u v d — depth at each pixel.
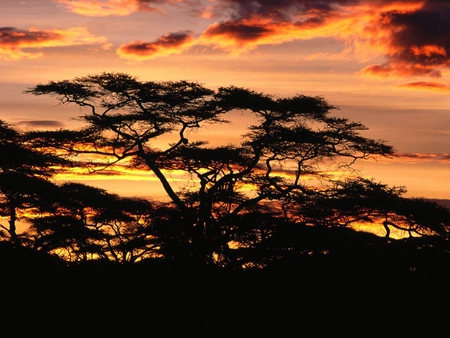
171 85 37.84
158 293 29.80
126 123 38.06
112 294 29.56
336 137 38.03
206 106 37.56
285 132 37.25
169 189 37.00
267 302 29.20
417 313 28.66
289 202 36.88
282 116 37.84
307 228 34.41
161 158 38.16
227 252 33.59
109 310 27.61
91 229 41.69
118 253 40.56
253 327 26.92
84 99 37.94
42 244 40.12
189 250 33.72
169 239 34.41
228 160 36.56
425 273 33.00
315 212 35.91
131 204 42.88
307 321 27.66
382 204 35.75
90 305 28.08
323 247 33.91
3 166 38.00
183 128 38.53
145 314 27.48
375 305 29.30
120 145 38.47
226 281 31.28
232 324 27.16
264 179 37.56
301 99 37.59
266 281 31.16
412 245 35.09
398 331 27.06
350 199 36.06
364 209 36.28
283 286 30.89
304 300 29.56
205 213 35.22
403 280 32.06
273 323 27.39
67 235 40.31
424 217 35.44
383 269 32.59
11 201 39.16
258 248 33.22
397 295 30.47
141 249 37.53
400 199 36.56
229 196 36.03
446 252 34.75
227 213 36.28
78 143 38.28
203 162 36.69
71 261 39.09
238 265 33.03
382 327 27.50
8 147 37.38
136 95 37.28
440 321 28.08
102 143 38.56
